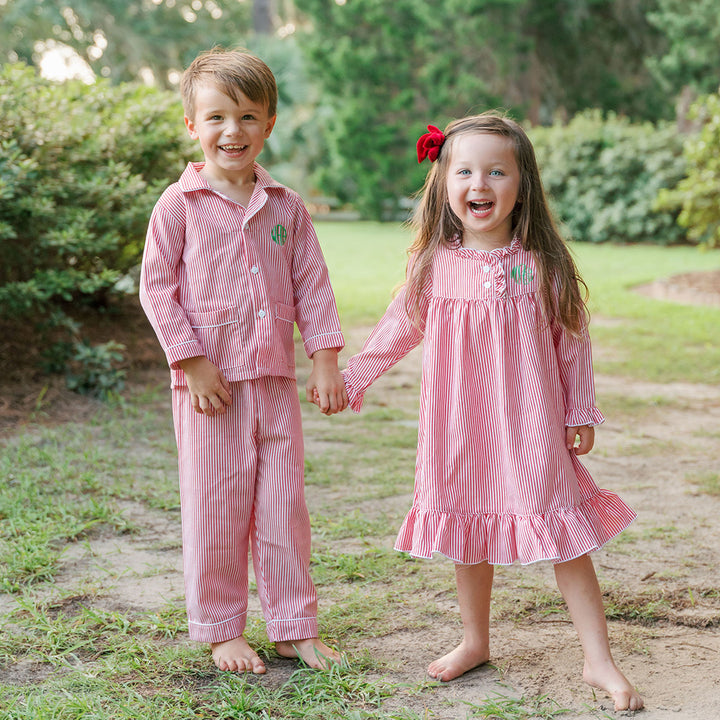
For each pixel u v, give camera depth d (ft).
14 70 18.66
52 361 18.80
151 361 21.20
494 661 8.17
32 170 17.26
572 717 7.18
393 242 58.75
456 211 7.73
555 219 8.02
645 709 7.29
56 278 17.51
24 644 8.38
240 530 8.12
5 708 7.15
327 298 8.47
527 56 79.41
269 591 8.17
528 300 7.70
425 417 7.93
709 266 43.57
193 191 8.02
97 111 21.18
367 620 8.99
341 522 11.73
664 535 11.35
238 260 7.99
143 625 8.71
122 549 10.85
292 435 8.17
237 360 7.95
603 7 81.56
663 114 85.81
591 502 7.89
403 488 13.24
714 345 24.68
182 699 7.41
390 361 8.38
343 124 75.36
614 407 18.39
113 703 7.36
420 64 77.51
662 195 42.19
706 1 69.62
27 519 11.41
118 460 14.25
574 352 7.83
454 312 7.82
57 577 9.98
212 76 7.86
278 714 7.25
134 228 19.25
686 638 8.66
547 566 10.48
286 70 73.92
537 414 7.59
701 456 14.99
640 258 47.83
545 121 88.84
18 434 15.44
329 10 76.07
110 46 84.94
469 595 8.00
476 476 7.74
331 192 79.00
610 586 9.74
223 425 7.98
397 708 7.32
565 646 8.47
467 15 73.77
